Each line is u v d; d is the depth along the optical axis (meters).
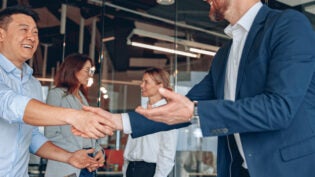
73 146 2.24
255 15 1.18
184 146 4.32
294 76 0.99
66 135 2.24
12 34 1.68
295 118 1.05
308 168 1.03
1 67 1.61
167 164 2.46
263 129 1.01
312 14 2.79
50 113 1.24
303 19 1.07
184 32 4.92
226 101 1.03
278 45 1.04
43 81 4.24
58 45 4.50
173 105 1.02
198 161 4.37
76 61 2.54
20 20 1.70
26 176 1.69
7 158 1.54
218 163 1.29
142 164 2.60
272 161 1.05
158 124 1.25
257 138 1.08
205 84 1.45
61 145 2.21
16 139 1.56
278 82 1.00
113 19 5.06
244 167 1.23
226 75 1.27
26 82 1.75
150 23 5.17
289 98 0.98
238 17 1.21
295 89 0.98
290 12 1.09
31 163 2.88
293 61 1.00
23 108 1.25
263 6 1.19
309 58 1.01
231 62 1.24
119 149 4.26
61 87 2.51
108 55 5.07
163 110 1.02
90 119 1.23
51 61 4.39
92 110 1.25
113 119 1.26
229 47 1.29
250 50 1.12
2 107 1.28
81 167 1.83
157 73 2.80
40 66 4.30
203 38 4.70
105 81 5.02
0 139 1.50
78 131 1.26
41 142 1.84
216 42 4.55
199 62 4.72
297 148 1.03
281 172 1.04
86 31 4.82
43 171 2.87
